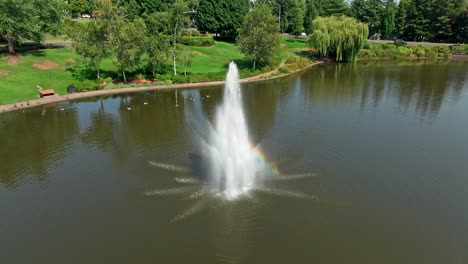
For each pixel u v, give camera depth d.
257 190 19.28
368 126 30.45
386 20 98.25
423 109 36.06
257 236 15.70
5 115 32.97
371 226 16.41
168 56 47.59
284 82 50.81
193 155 23.95
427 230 16.17
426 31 95.06
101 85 43.56
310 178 20.66
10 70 42.28
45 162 23.09
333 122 31.47
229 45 77.25
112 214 17.30
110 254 14.69
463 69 61.91
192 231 16.03
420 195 19.03
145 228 16.23
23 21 46.03
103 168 22.08
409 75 56.09
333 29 69.75
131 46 43.84
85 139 27.19
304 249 14.92
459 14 89.38
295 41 93.19
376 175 21.17
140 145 25.83
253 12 54.66
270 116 33.22
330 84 49.25
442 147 25.80
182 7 48.50
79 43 42.25
